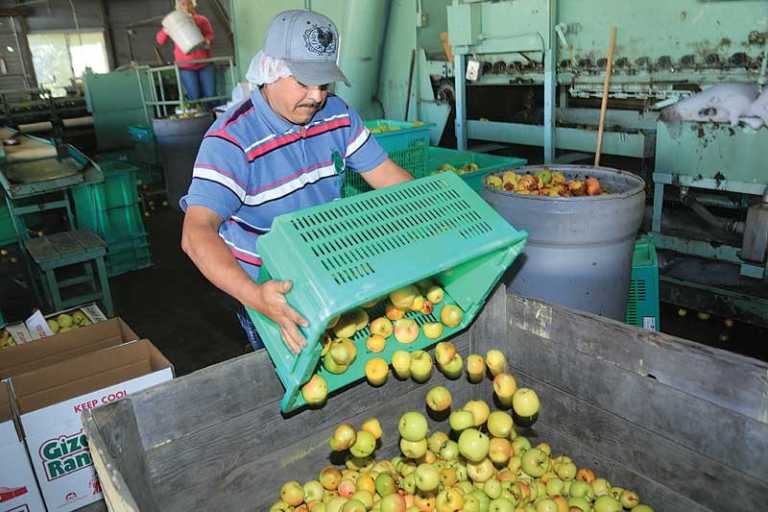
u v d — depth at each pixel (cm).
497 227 168
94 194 500
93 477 224
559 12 412
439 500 174
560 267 263
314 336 137
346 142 209
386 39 581
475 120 500
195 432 161
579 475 190
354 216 155
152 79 798
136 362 232
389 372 198
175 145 712
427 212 163
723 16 333
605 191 300
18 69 1238
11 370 237
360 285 140
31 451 209
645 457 174
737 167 326
